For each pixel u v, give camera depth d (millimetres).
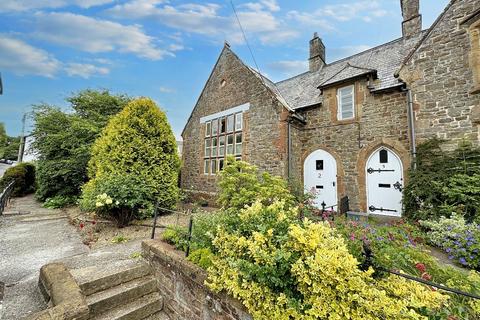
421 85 6730
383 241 3602
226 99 10703
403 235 4559
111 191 5508
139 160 6785
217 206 9875
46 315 2227
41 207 9414
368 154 7789
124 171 6496
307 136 9336
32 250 4453
